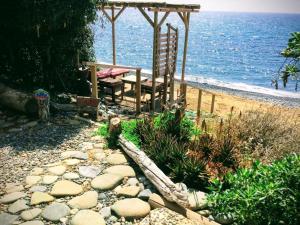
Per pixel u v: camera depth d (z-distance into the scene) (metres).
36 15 8.61
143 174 5.82
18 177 5.48
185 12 12.67
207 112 12.46
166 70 11.62
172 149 6.15
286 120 8.32
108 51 50.41
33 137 7.21
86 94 11.02
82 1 9.09
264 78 35.06
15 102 8.33
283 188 4.09
